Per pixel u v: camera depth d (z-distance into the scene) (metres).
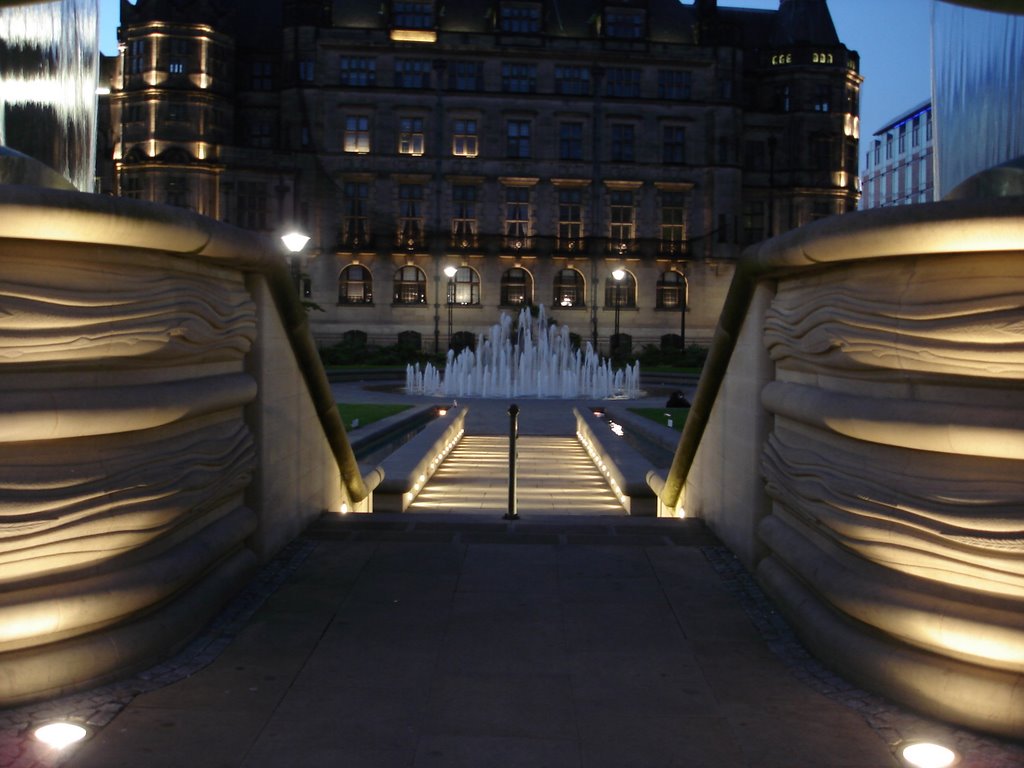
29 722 4.35
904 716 4.55
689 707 4.68
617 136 68.06
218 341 6.14
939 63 6.94
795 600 5.84
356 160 65.44
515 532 8.39
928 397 4.66
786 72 72.00
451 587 6.71
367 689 4.87
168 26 62.66
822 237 4.98
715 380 8.15
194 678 4.98
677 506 10.47
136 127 63.16
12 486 4.46
